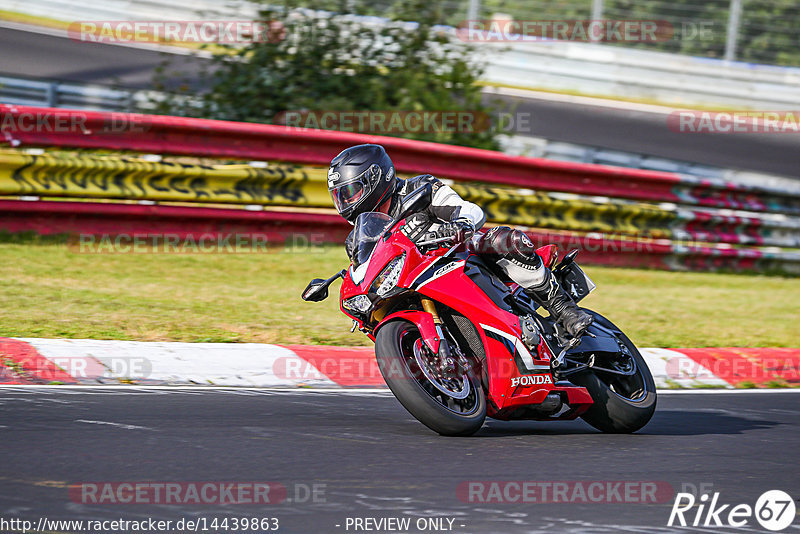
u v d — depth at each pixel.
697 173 62.19
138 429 17.30
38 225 33.97
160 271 33.69
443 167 39.31
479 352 18.06
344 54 46.50
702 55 84.94
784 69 83.75
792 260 46.41
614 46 84.12
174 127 35.12
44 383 20.91
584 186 42.03
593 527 12.98
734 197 45.53
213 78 46.88
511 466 16.02
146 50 70.12
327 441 17.17
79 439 16.33
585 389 18.97
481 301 17.98
